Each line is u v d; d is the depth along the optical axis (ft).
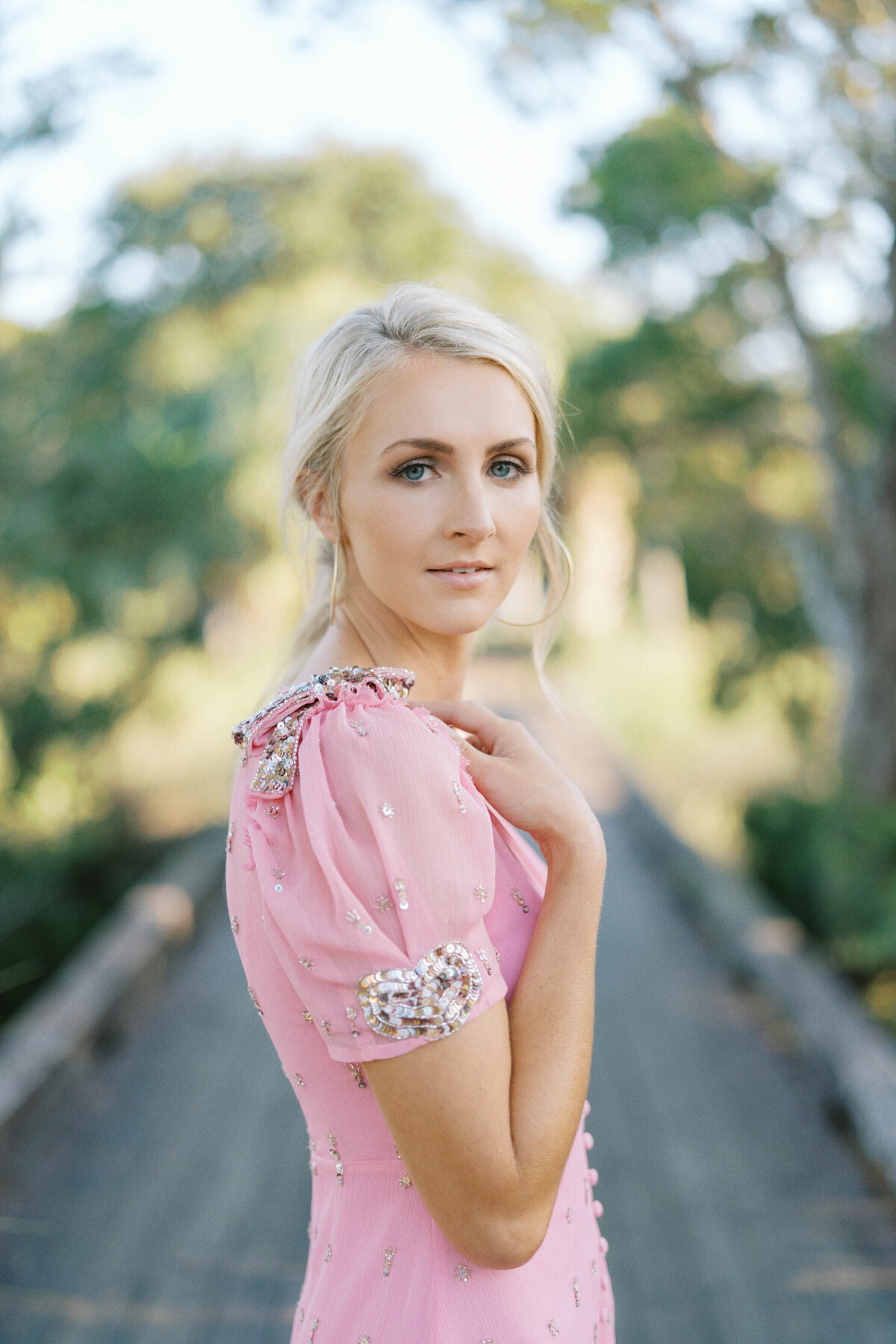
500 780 3.74
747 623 49.78
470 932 3.31
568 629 92.73
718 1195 14.01
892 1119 14.57
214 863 30.86
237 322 53.06
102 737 35.78
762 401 39.01
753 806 36.29
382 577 3.77
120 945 21.62
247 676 51.44
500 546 3.77
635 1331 11.25
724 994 22.35
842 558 33.32
